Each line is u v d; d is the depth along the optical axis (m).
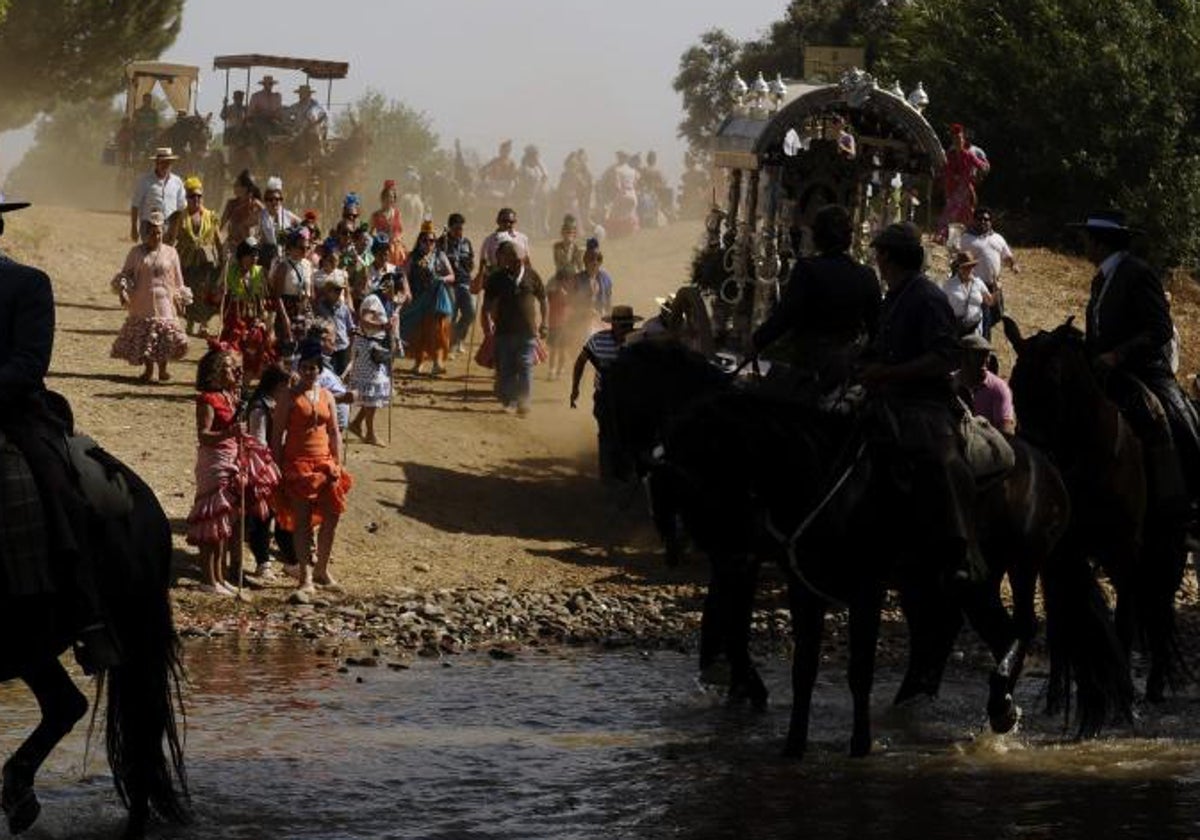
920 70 44.25
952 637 16.70
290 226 34.53
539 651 19.23
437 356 35.44
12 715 15.39
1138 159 41.94
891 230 14.40
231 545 21.45
